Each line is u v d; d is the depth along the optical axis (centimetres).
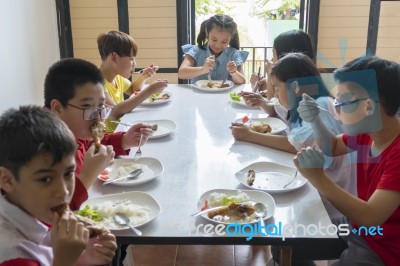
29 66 358
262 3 432
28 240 100
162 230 122
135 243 121
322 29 371
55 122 101
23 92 350
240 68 319
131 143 178
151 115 232
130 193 141
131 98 245
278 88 177
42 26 376
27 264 94
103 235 112
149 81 390
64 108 149
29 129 96
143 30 387
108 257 111
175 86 298
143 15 383
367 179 142
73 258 95
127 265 187
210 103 255
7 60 324
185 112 237
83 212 127
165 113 236
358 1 361
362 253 133
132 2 380
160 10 380
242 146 186
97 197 139
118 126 214
